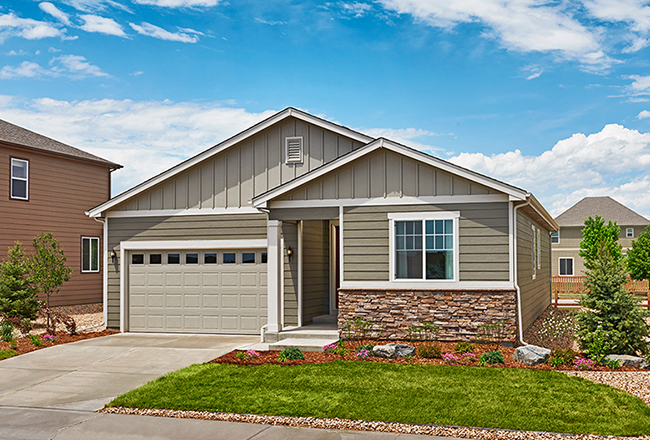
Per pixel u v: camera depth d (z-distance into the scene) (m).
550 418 8.16
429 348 12.05
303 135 16.64
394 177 14.20
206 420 8.53
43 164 23.03
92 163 25.22
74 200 24.41
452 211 13.82
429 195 13.98
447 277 13.77
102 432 8.03
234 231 16.73
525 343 13.59
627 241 48.69
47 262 17.61
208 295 16.91
